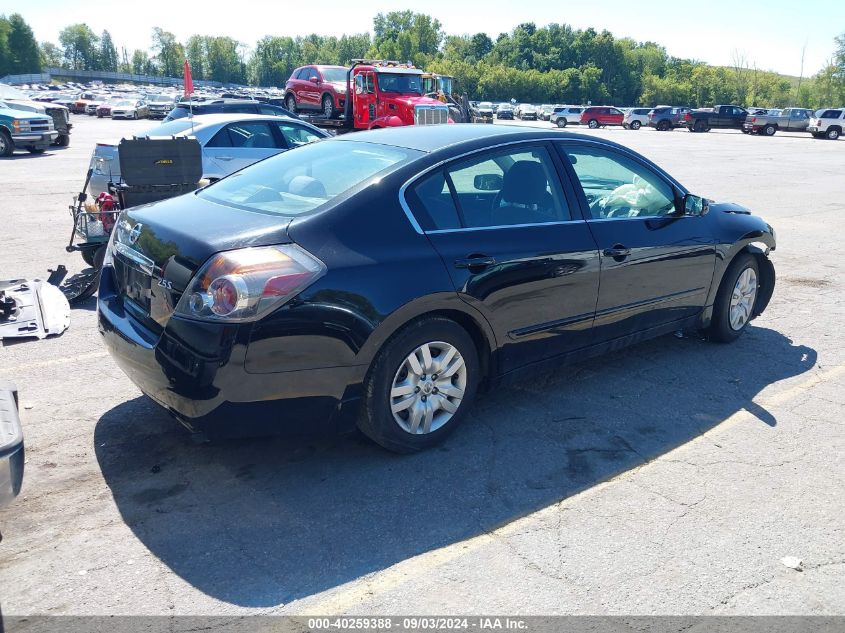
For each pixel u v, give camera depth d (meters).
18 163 20.36
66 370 5.08
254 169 4.55
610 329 4.77
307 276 3.38
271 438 4.14
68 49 186.75
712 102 133.75
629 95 142.12
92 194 8.62
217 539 3.21
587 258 4.44
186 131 10.20
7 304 5.27
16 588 2.87
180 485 3.65
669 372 5.28
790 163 24.34
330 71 24.77
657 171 5.12
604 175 4.78
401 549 3.17
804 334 6.24
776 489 3.72
